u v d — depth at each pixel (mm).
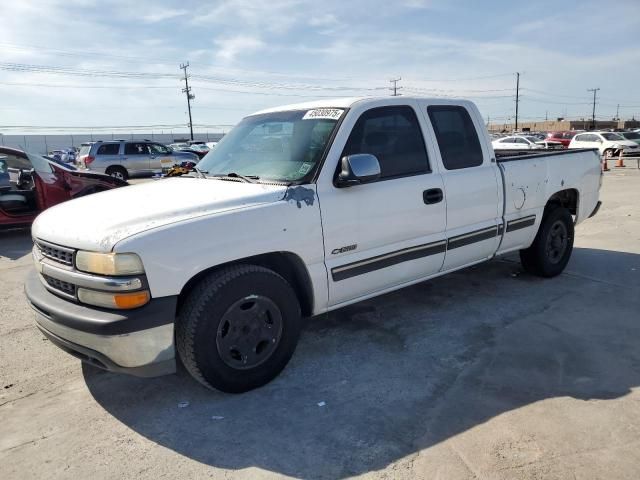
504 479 2410
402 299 4973
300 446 2732
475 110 4613
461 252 4422
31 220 9109
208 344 3035
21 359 3947
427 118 4191
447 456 2594
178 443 2801
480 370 3496
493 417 2922
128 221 2961
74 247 2961
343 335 4164
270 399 3217
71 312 2902
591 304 4719
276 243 3248
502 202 4699
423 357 3732
